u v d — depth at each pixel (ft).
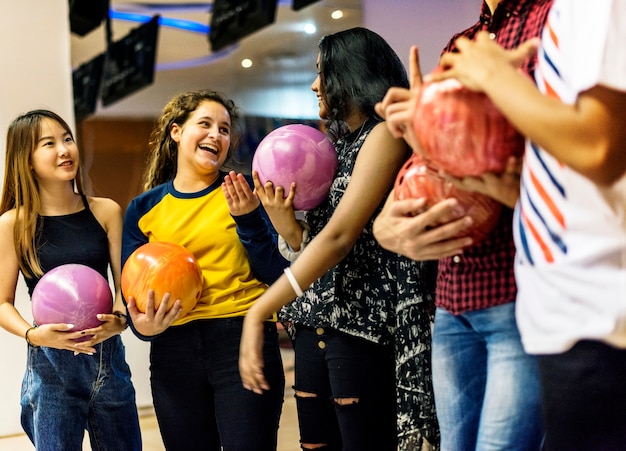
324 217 7.08
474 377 5.32
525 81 3.72
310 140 6.86
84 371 8.80
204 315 7.99
